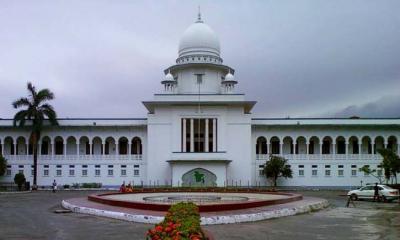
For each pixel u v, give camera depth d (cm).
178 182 6962
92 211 2914
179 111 7369
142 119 7662
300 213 3012
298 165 7588
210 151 7394
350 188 7462
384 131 7669
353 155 7606
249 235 2019
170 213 1270
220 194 4391
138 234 2059
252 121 7662
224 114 7375
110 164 7562
